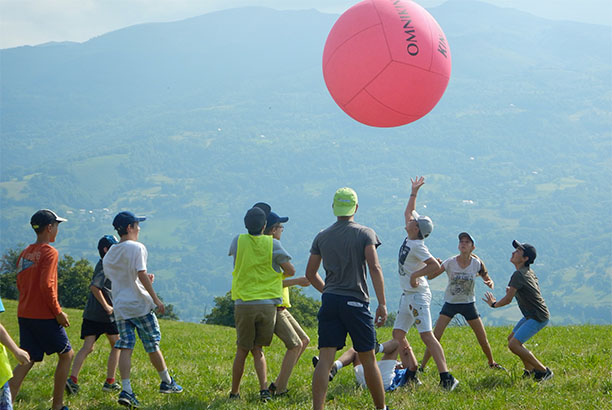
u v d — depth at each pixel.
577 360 8.40
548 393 6.42
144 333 6.66
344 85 6.94
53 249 6.07
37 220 6.05
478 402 6.14
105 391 7.20
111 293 7.35
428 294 7.33
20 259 6.09
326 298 5.66
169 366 9.11
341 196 5.82
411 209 7.82
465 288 7.89
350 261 5.65
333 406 6.24
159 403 6.61
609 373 7.27
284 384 6.84
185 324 22.09
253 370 8.64
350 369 8.46
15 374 5.92
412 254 7.21
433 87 6.82
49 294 5.92
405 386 7.03
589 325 14.26
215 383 7.64
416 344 11.49
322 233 5.88
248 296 6.54
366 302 5.64
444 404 6.14
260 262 6.61
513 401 6.15
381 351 7.27
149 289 6.52
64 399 6.96
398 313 7.41
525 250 7.42
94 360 9.94
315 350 11.20
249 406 6.30
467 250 7.77
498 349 10.24
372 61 6.68
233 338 14.80
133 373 8.35
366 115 7.00
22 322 5.99
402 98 6.76
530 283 7.34
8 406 4.85
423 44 6.71
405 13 6.82
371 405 6.29
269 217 7.26
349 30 6.87
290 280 6.97
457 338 12.30
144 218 6.87
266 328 6.61
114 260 6.57
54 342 6.02
